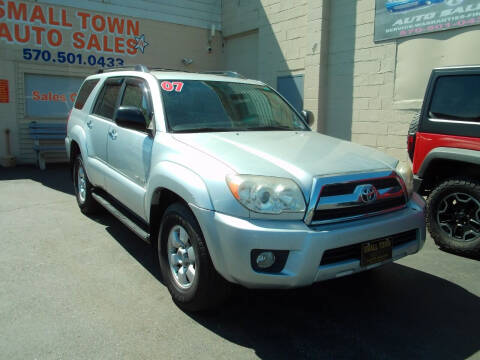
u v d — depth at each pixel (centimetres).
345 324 308
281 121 433
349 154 329
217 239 267
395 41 789
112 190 442
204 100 398
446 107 452
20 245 448
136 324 298
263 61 1122
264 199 261
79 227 514
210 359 261
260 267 261
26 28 987
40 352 262
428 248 471
